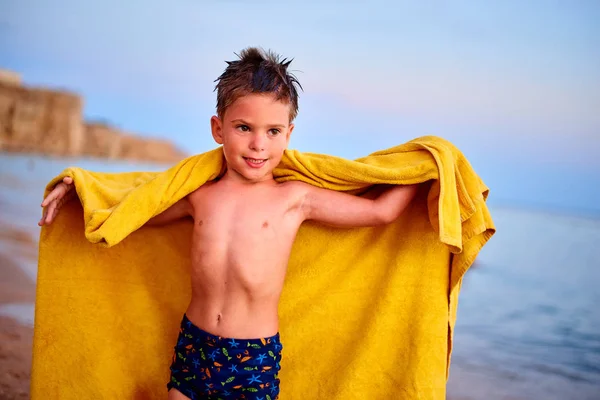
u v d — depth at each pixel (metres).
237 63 2.52
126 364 2.78
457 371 5.12
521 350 5.86
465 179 2.56
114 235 2.40
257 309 2.50
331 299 2.80
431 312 2.65
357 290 2.78
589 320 7.32
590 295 9.07
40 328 2.73
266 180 2.64
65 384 2.73
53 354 2.73
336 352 2.78
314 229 2.80
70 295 2.74
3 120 57.56
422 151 2.58
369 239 2.78
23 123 58.31
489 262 12.61
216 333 2.47
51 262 2.73
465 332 6.58
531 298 8.76
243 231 2.52
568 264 12.57
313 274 2.81
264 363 2.46
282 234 2.55
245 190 2.60
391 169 2.51
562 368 5.29
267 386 2.45
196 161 2.62
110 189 2.62
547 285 9.94
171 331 2.83
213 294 2.51
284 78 2.50
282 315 2.83
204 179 2.62
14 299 5.53
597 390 4.74
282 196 2.59
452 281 2.65
